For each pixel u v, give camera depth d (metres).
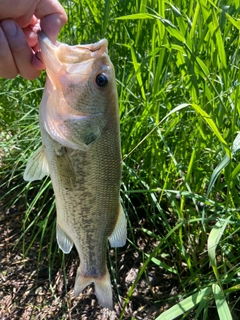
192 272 0.41
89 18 0.55
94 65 0.29
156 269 0.47
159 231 0.47
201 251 0.45
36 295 0.46
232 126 0.36
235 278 0.40
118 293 0.44
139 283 0.46
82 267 0.34
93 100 0.29
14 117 0.60
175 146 0.47
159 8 0.42
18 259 0.50
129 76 0.45
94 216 0.32
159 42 0.43
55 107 0.29
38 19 0.32
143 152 0.46
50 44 0.28
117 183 0.31
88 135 0.29
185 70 0.42
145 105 0.43
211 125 0.32
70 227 0.32
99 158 0.30
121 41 0.51
